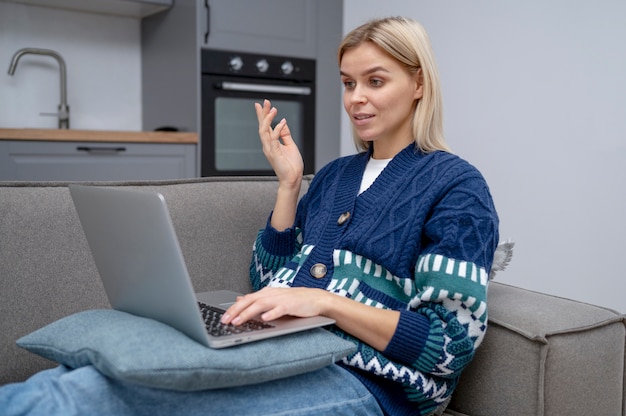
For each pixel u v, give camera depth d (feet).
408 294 4.30
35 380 3.33
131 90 12.45
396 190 4.47
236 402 3.50
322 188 5.15
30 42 11.35
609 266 9.45
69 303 4.54
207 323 3.75
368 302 4.32
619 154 9.27
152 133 10.61
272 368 3.47
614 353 4.26
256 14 11.53
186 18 11.08
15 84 11.31
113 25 12.13
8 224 4.40
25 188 4.63
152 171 10.71
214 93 11.21
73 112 11.87
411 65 4.59
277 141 5.17
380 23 4.63
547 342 3.99
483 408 4.34
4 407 3.15
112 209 3.48
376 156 4.95
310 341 3.70
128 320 3.58
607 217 9.45
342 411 3.83
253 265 5.28
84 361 3.40
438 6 11.46
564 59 9.84
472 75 11.07
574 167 9.81
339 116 12.81
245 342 3.50
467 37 11.07
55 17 11.53
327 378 3.88
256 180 5.74
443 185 4.28
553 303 4.45
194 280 5.11
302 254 4.78
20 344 3.75
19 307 4.35
